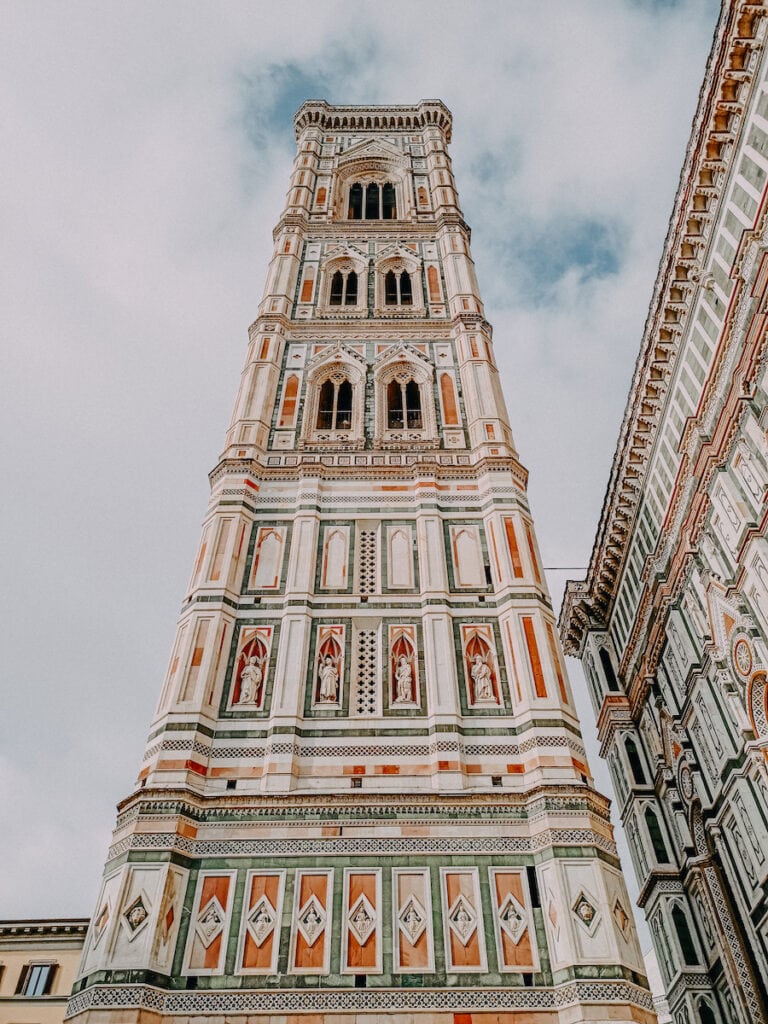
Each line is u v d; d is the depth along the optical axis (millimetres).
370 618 25766
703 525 27594
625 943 17719
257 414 33844
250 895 18594
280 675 23625
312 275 44094
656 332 31109
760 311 23359
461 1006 16797
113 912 17766
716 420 26219
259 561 27750
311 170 56062
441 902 18500
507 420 34594
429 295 42469
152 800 19922
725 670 25891
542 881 18859
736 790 24875
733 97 25594
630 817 33062
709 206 27562
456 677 23844
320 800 20312
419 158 58938
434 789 20844
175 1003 16688
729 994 25359
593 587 39688
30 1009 28797
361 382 36031
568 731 22047
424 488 30359
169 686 23422
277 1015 16594
